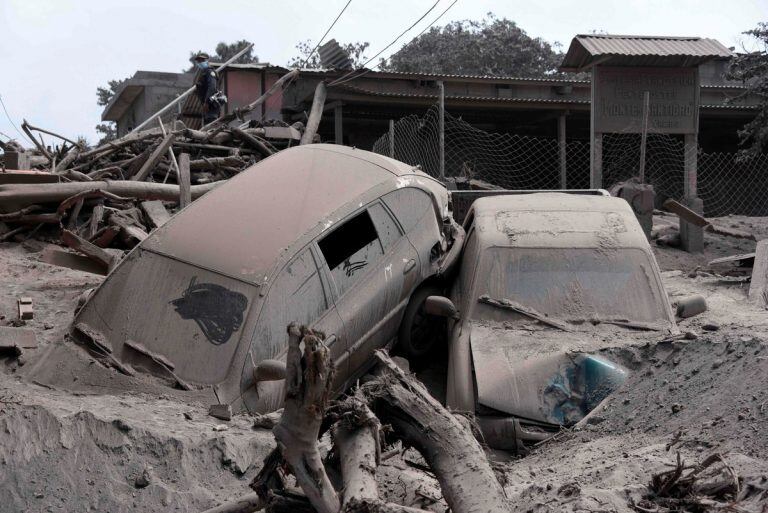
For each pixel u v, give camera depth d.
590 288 7.54
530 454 5.93
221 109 21.17
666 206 15.11
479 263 7.82
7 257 11.04
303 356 3.20
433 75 19.73
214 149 15.94
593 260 7.77
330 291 7.11
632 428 5.63
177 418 5.57
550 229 8.12
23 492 4.48
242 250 6.96
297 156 8.50
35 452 4.70
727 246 16.34
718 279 12.48
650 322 7.27
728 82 24.94
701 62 15.59
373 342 7.59
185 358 6.42
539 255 7.81
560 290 7.52
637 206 14.94
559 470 5.03
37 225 12.01
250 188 7.84
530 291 7.53
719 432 4.83
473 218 8.80
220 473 4.79
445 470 3.64
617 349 6.64
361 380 7.56
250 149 16.52
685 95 15.89
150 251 7.19
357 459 3.55
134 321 6.76
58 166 14.46
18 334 7.07
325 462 3.86
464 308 7.55
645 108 14.96
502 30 36.81
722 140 24.38
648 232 14.99
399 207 8.20
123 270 7.12
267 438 5.17
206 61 19.41
